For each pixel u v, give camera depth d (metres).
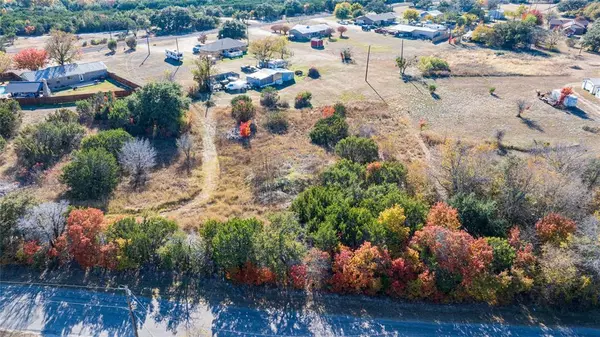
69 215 33.59
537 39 120.00
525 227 37.59
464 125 69.06
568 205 37.31
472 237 33.16
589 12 163.25
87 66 87.00
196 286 32.91
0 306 30.61
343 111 70.06
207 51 104.62
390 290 32.31
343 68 100.19
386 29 144.50
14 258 34.22
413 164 51.66
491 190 40.44
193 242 34.47
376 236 32.66
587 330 31.17
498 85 89.25
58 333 28.86
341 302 32.16
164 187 47.72
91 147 50.69
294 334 29.52
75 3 175.62
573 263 31.22
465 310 32.16
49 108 71.00
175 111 61.53
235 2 192.25
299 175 50.09
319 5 187.12
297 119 68.75
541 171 41.75
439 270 31.92
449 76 94.88
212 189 48.50
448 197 40.81
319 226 34.78
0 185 45.75
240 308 31.33
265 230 34.12
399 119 71.12
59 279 33.03
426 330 30.31
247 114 67.50
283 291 32.78
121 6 172.62
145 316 30.28
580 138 63.91
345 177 44.16
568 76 94.75
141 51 111.81
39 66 87.88
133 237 32.50
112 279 33.19
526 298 33.34
